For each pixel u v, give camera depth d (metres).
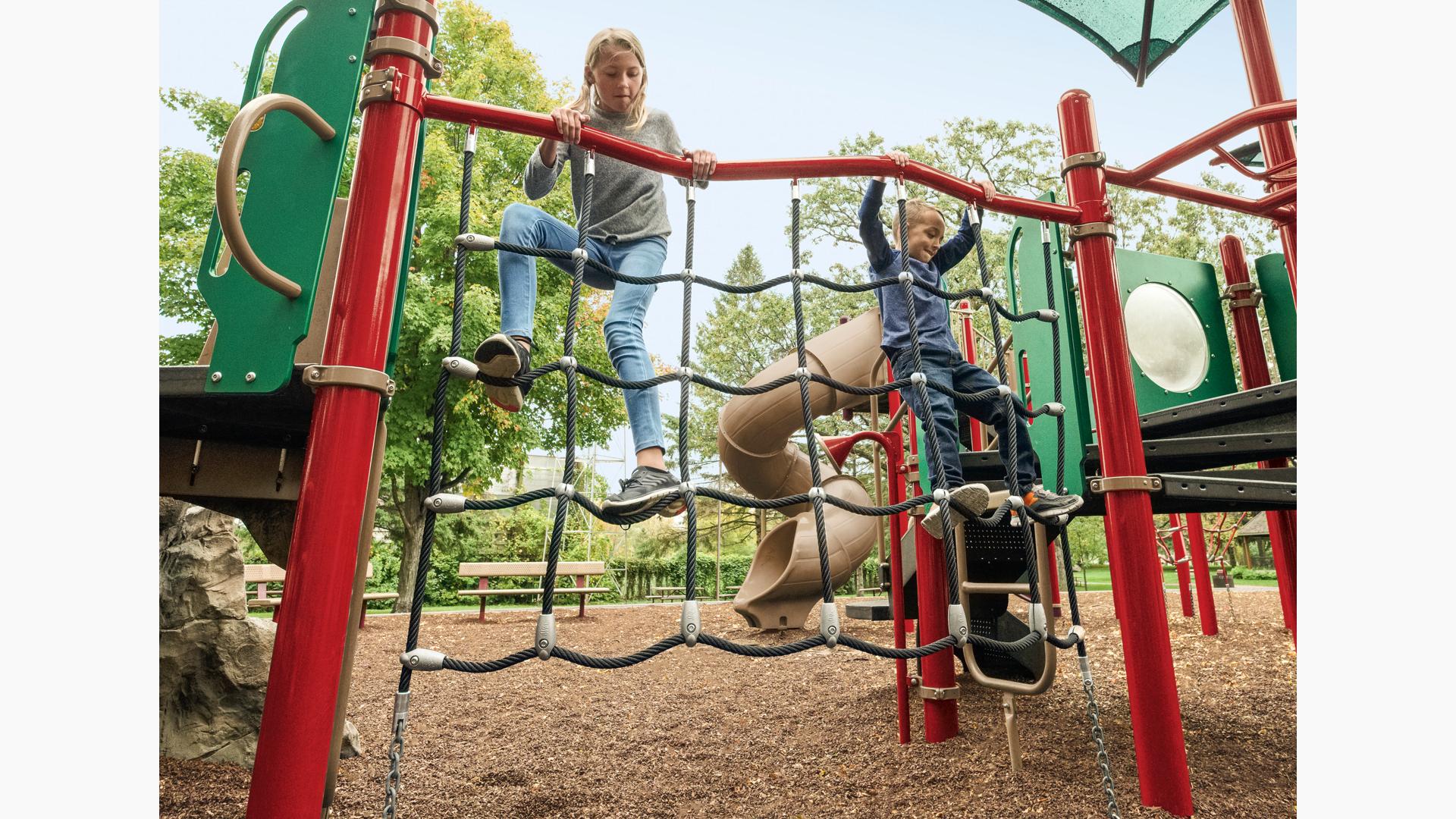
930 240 3.12
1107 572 23.38
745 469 6.46
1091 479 2.45
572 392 1.61
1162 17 4.59
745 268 32.84
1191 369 4.14
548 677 5.23
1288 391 2.93
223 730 2.81
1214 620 5.64
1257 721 3.26
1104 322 2.47
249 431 2.26
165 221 12.28
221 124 13.23
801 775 2.89
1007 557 3.68
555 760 3.20
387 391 1.55
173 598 2.90
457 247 1.63
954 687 3.14
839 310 19.80
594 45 2.38
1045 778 2.61
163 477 2.22
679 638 1.54
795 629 7.14
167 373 1.76
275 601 8.32
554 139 1.80
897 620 3.28
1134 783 2.54
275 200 1.61
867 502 7.29
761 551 7.55
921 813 2.44
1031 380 3.24
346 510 1.46
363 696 4.55
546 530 18.89
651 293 2.32
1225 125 2.57
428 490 1.49
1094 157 2.53
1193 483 2.44
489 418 12.55
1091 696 1.95
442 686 4.89
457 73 13.76
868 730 3.42
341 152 1.62
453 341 1.57
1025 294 3.34
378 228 1.58
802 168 2.02
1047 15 4.80
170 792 2.48
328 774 1.98
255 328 1.55
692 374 1.74
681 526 23.97
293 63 1.69
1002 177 17.55
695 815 2.55
